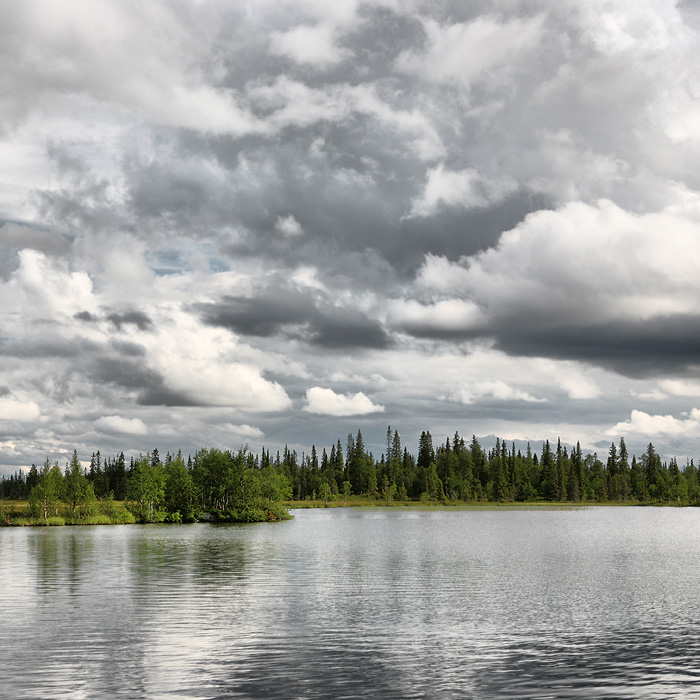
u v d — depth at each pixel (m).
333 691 26.02
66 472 171.25
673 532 128.25
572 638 34.84
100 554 79.88
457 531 130.00
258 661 30.09
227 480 174.50
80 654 31.17
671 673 28.52
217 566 66.62
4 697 25.20
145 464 172.00
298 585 53.19
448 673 28.38
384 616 40.31
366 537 111.94
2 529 141.25
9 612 41.19
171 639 34.09
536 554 82.50
